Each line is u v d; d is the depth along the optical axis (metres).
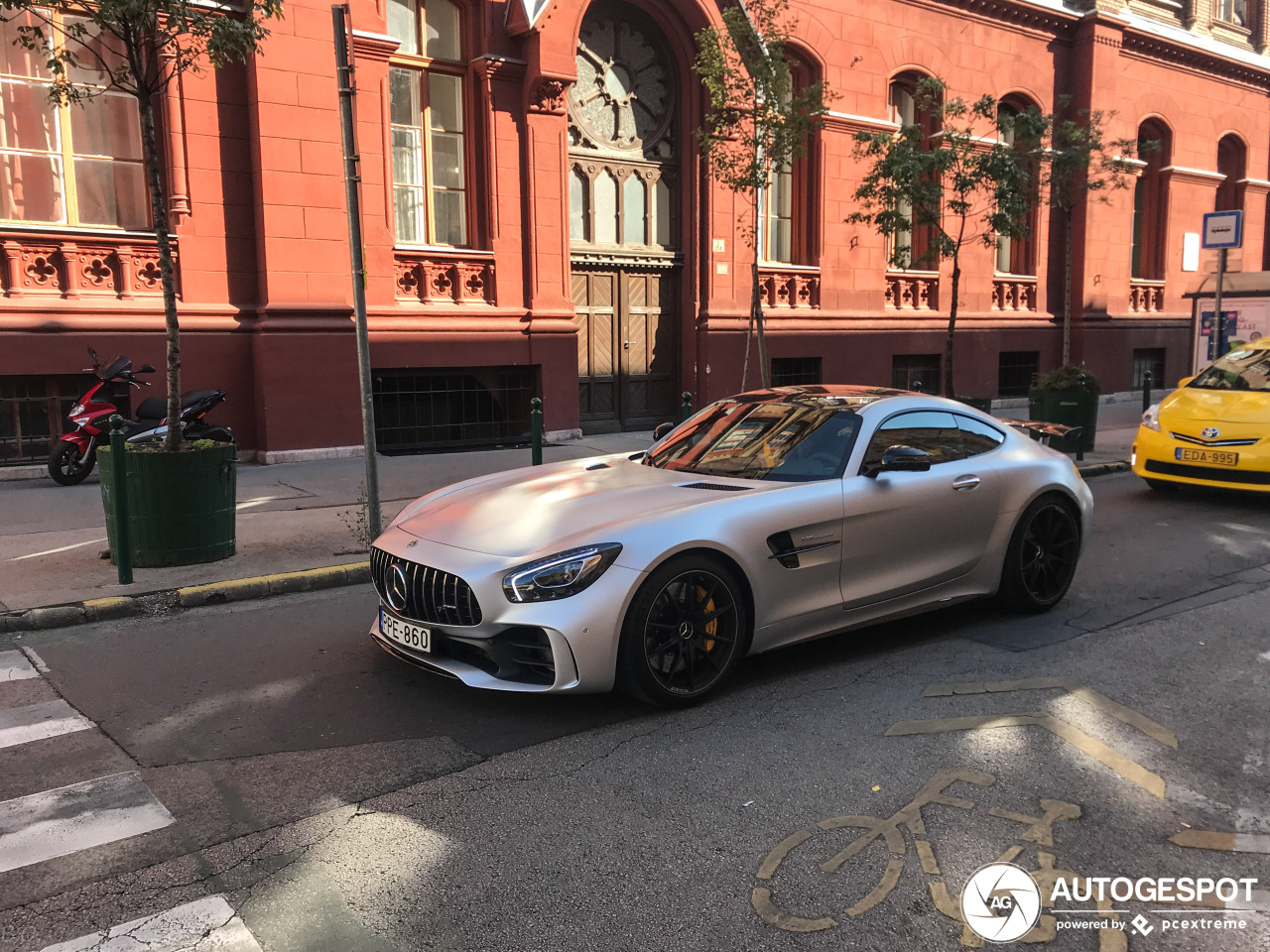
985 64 17.95
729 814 3.34
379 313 11.75
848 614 4.84
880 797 3.45
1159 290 22.17
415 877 2.97
